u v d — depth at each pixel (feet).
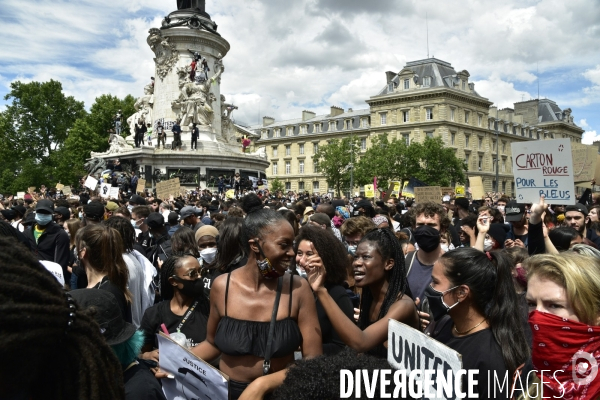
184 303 17.15
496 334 11.78
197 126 134.82
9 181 264.11
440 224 24.85
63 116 282.56
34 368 5.56
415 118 314.96
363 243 15.01
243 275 12.40
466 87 324.80
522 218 26.43
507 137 365.61
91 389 5.99
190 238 24.62
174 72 138.82
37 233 29.45
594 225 30.63
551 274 10.39
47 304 5.66
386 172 260.83
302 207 41.57
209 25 142.41
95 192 86.94
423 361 9.93
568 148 24.17
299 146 385.70
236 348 11.57
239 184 119.96
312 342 12.07
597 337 9.70
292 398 8.32
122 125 252.83
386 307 14.71
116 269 17.22
